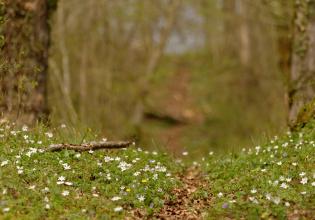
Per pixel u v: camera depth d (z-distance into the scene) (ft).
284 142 34.19
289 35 45.44
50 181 24.13
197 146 78.89
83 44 79.05
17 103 34.12
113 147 31.17
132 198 24.56
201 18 105.70
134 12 85.05
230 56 123.65
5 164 24.71
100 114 75.66
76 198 23.48
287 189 25.63
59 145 27.91
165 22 98.99
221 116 91.76
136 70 98.84
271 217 22.94
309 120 35.81
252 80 97.35
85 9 80.12
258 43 100.83
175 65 130.31
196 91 110.73
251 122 82.94
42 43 37.63
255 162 31.65
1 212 20.93
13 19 35.73
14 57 35.04
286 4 49.83
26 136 28.53
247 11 102.94
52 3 39.47
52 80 67.26
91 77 79.82
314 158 29.45
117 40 88.07
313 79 42.45
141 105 92.43
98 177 26.13
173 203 26.27
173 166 34.37
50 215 21.50
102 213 22.53
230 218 23.61
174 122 97.81
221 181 30.09
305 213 23.15
